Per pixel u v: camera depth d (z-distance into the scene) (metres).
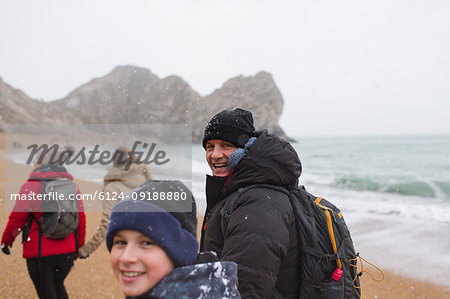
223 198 1.87
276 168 1.78
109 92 124.12
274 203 1.65
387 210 9.89
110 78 130.38
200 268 1.08
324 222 1.74
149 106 109.50
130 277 1.02
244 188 1.76
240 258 1.51
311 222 1.71
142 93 116.81
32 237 2.85
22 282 4.50
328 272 1.68
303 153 46.25
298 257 1.67
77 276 4.97
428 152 44.41
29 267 2.89
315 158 39.25
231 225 1.63
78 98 125.69
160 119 102.50
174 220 1.06
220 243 1.79
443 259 5.93
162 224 1.03
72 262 3.09
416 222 8.39
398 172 24.59
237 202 1.71
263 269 1.49
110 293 4.43
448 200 12.20
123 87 122.75
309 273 1.64
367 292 4.84
